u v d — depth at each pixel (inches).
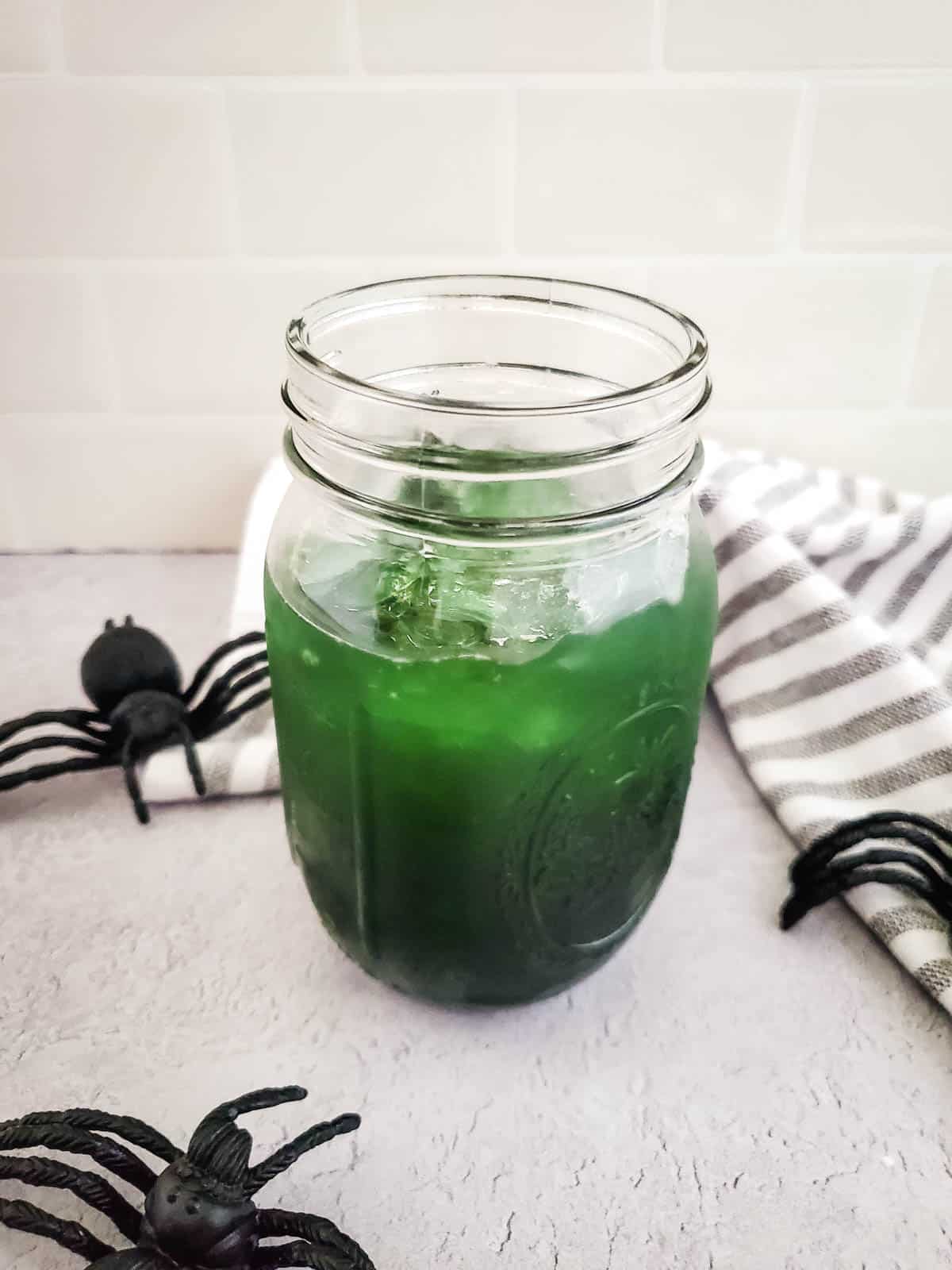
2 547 13.4
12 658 11.6
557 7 10.1
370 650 6.3
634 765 7.0
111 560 13.4
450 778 6.5
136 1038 7.7
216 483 13.0
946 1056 7.8
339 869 7.3
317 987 8.2
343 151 10.9
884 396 12.5
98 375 12.1
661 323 7.6
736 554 10.5
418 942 7.2
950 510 10.9
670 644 6.7
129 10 10.0
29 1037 7.7
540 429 7.0
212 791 9.8
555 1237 6.6
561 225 11.4
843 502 11.6
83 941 8.5
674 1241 6.6
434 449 5.9
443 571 6.6
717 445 12.1
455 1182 6.9
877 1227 6.7
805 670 10.2
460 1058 7.7
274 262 11.5
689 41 10.3
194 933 8.6
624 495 6.3
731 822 9.8
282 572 7.0
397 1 10.1
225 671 10.9
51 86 10.4
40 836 9.5
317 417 6.3
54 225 11.2
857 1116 7.3
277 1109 7.3
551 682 6.3
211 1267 5.9
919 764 9.3
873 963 8.5
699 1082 7.6
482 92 10.6
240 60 10.4
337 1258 6.1
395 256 11.5
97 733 9.9
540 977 7.5
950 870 8.4
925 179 11.1
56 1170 6.4
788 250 11.5
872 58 10.4
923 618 11.0
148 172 10.9
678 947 8.6
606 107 10.7
